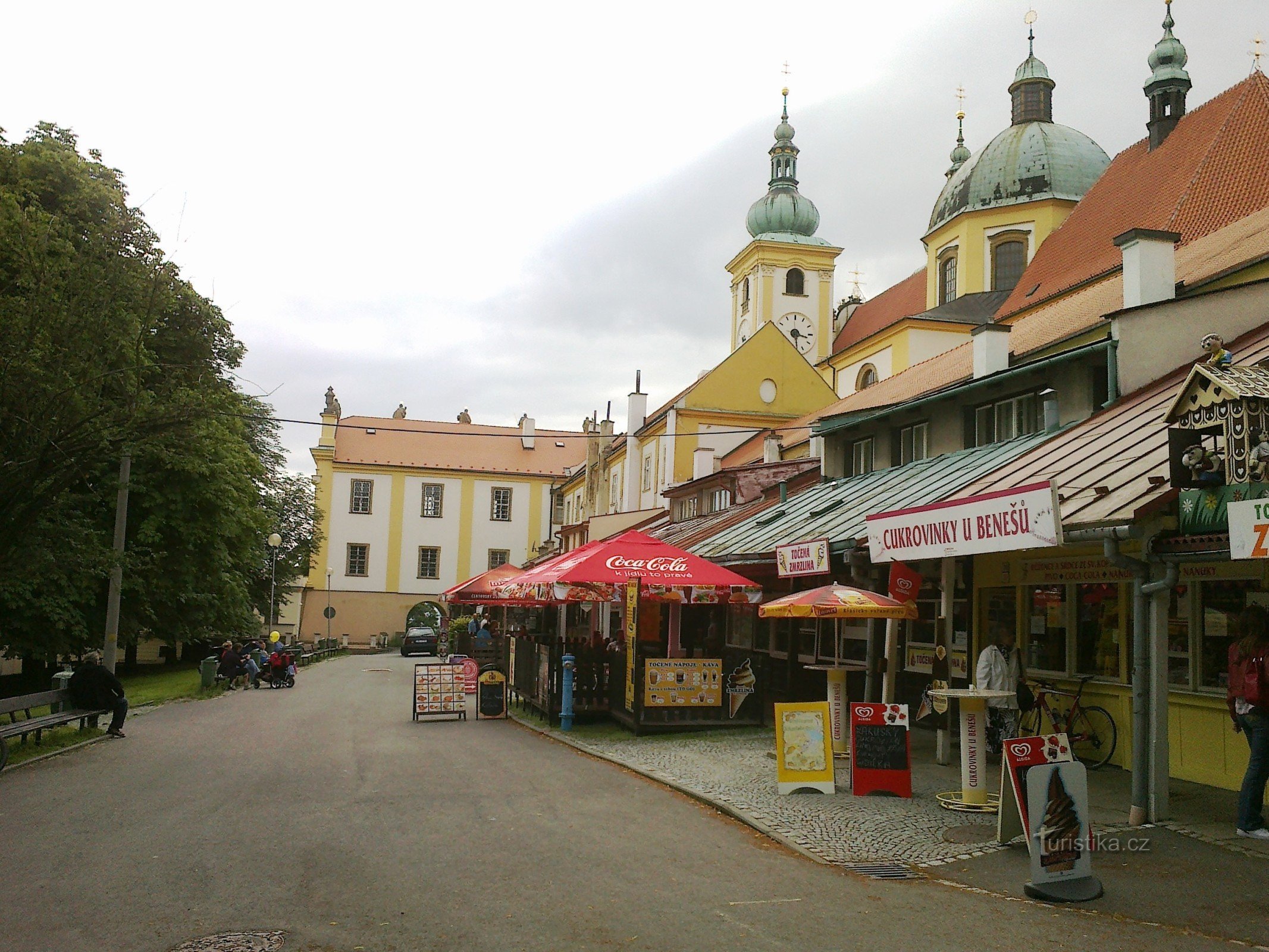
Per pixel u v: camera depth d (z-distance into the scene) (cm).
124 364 1719
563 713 1786
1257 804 888
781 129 6347
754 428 4484
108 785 1221
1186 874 795
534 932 659
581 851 883
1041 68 4203
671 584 1734
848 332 5688
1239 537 790
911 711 1731
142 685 3106
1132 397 1447
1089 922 690
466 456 7388
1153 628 951
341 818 1020
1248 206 2453
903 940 650
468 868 820
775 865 848
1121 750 1250
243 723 1958
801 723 1163
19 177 2241
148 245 1939
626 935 655
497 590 2398
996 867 837
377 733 1789
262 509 3756
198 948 627
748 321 6259
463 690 2036
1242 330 1455
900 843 926
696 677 1719
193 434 1856
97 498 1895
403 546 7119
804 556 1598
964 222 4078
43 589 2561
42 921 682
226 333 2872
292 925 673
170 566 3025
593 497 5772
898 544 1281
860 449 2244
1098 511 979
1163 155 3041
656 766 1359
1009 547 1041
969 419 1880
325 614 6519
